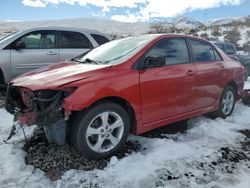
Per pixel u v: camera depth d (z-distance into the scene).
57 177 3.07
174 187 2.93
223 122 5.01
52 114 3.11
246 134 4.48
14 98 3.70
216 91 4.95
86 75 3.33
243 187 2.96
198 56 4.65
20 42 6.65
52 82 3.22
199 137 4.27
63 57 7.20
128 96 3.52
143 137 4.15
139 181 3.01
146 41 4.05
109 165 3.33
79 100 3.09
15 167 3.25
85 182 2.98
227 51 11.44
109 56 4.05
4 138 4.06
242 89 5.75
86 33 7.68
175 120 4.23
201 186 2.95
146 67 3.74
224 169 3.32
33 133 4.08
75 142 3.29
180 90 4.16
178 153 3.64
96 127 3.41
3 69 6.47
